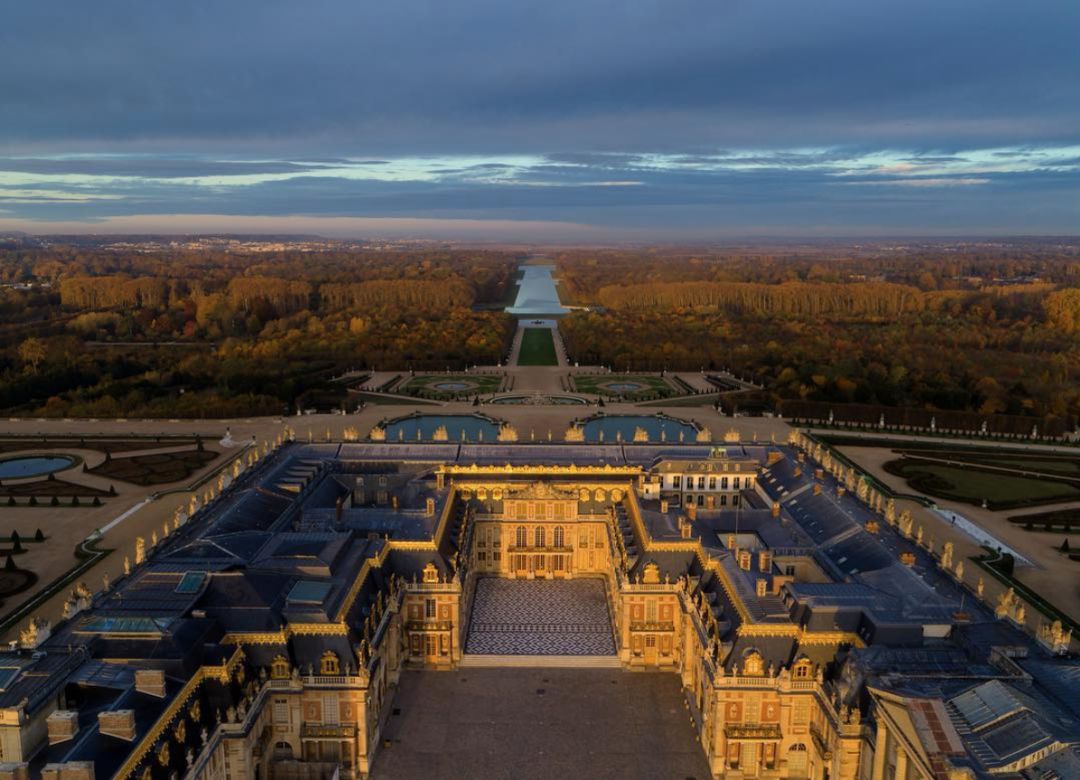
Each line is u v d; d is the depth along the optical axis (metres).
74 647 149.00
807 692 166.62
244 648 167.00
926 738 123.69
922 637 165.62
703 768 174.50
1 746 125.06
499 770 172.25
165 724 136.88
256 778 161.00
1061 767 116.75
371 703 175.88
